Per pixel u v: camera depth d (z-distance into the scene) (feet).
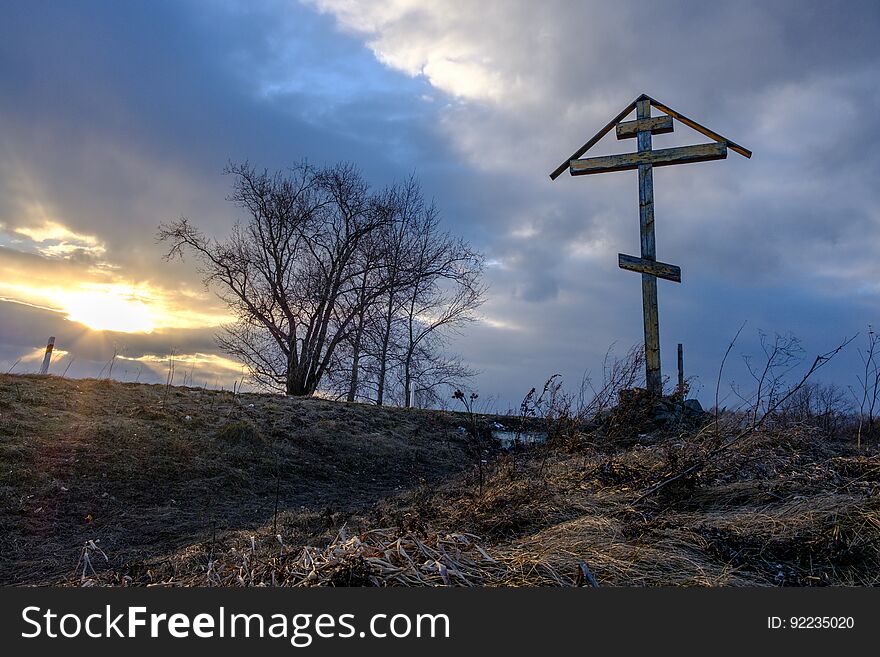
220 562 13.99
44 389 33.68
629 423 28.94
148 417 32.14
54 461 24.99
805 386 27.78
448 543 12.65
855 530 12.57
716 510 15.48
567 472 20.76
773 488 15.99
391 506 22.29
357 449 34.65
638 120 38.24
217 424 33.55
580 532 13.88
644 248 36.99
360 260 74.18
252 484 27.22
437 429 41.63
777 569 11.82
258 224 72.23
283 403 41.96
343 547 12.04
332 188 73.15
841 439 25.34
